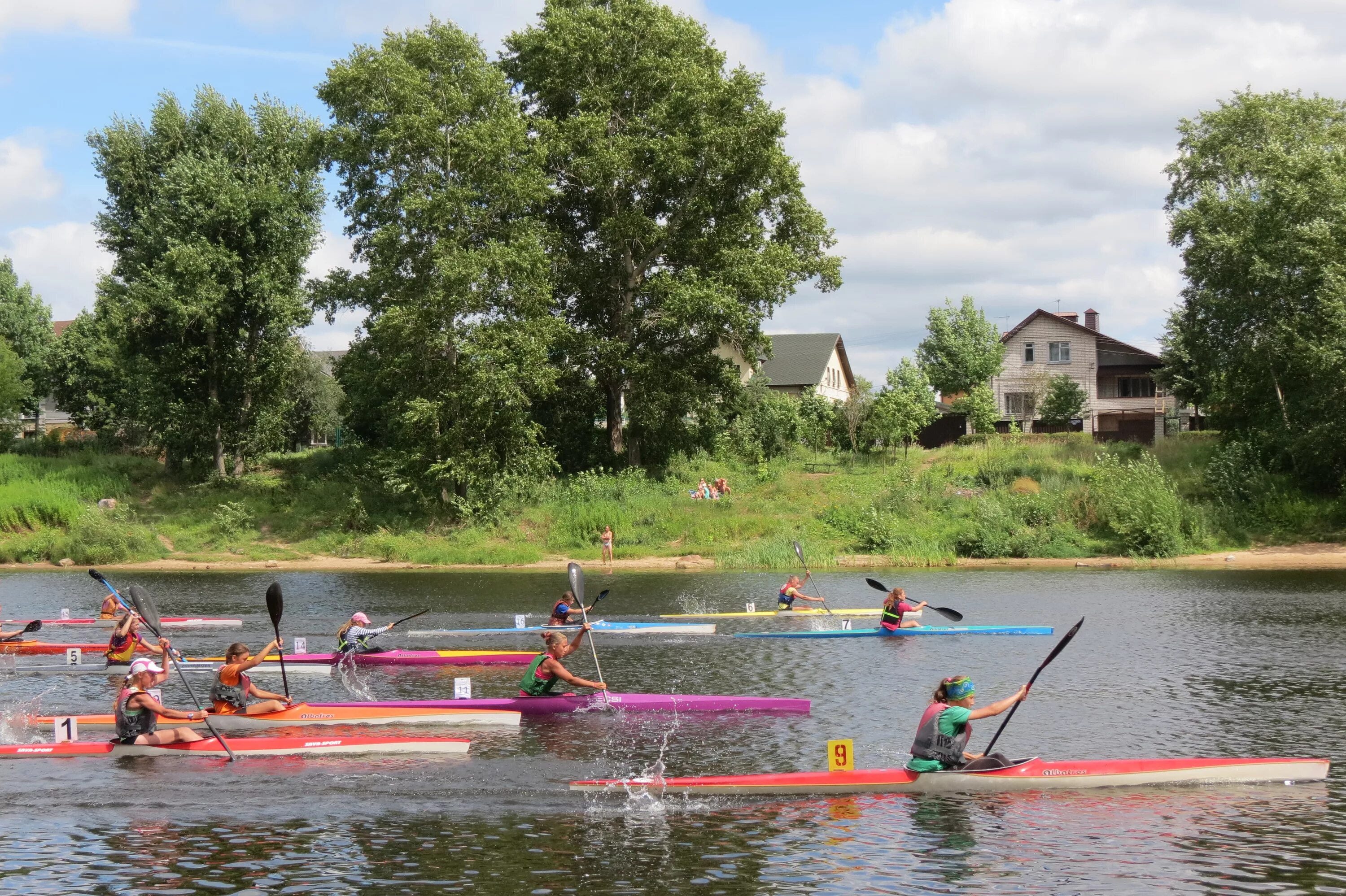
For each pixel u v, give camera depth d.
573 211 54.31
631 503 47.38
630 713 15.92
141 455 59.91
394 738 13.95
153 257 53.00
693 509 46.34
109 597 27.12
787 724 15.06
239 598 31.97
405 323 43.84
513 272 45.16
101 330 59.00
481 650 22.45
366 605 30.25
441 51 46.44
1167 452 48.78
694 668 19.77
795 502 47.25
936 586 33.00
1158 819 10.79
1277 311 44.56
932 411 66.94
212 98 54.69
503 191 45.28
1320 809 11.06
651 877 9.36
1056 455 50.59
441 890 9.09
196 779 12.49
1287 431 43.66
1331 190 43.16
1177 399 65.81
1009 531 41.94
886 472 50.53
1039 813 11.03
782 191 52.66
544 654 16.09
